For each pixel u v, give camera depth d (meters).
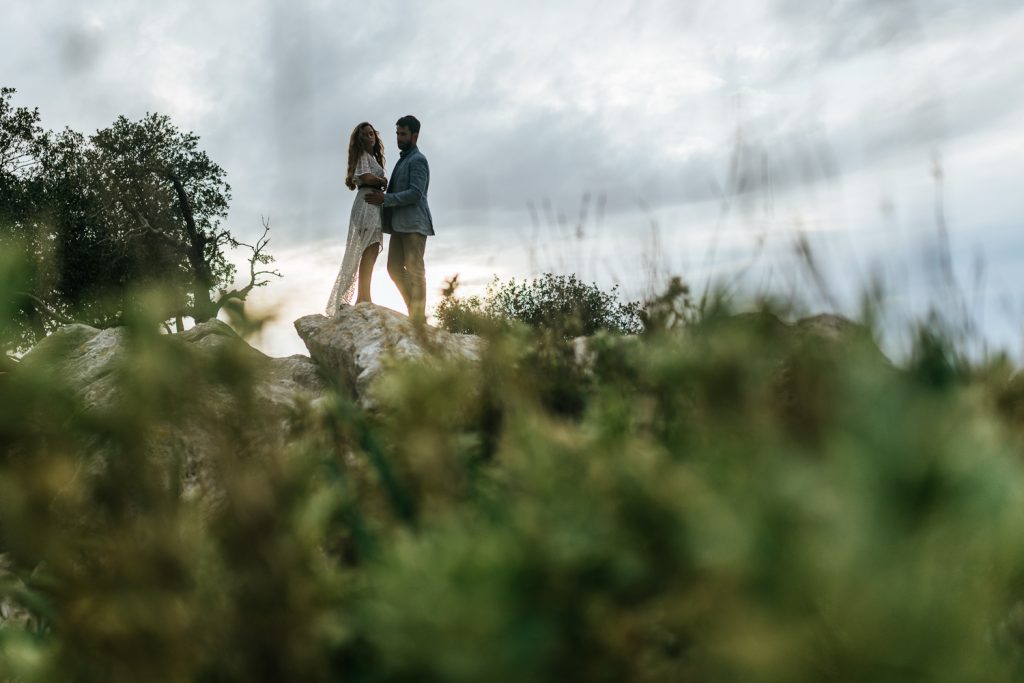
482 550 0.54
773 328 0.62
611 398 0.90
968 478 0.42
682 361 0.62
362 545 0.76
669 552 0.53
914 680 0.40
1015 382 0.78
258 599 0.60
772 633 0.42
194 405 0.65
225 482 0.64
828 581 0.42
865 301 0.58
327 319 4.94
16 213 18.22
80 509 0.63
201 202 21.72
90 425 0.63
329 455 0.91
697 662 0.52
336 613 0.65
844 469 0.43
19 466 0.62
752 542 0.44
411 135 8.76
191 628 0.61
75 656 0.62
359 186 8.76
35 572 0.67
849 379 0.47
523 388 1.08
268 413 0.70
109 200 19.06
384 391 0.93
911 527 0.40
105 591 0.60
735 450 0.55
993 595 0.44
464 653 0.49
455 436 0.95
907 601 0.40
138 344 0.65
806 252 0.65
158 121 21.70
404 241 8.53
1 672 0.67
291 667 0.60
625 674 0.53
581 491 0.64
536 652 0.49
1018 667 0.52
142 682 0.60
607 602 0.52
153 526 0.63
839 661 0.42
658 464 0.64
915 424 0.43
